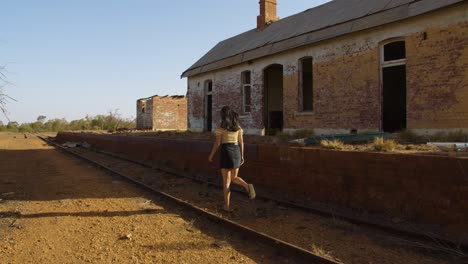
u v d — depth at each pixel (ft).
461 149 24.40
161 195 29.27
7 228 21.47
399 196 20.81
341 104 44.65
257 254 17.03
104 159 59.67
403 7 36.55
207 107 76.89
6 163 54.34
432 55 35.32
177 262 16.24
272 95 66.95
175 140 46.50
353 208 23.31
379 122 40.34
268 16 73.72
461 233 17.87
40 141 120.26
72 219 23.26
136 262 16.31
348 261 15.90
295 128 51.96
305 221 22.07
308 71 54.34
